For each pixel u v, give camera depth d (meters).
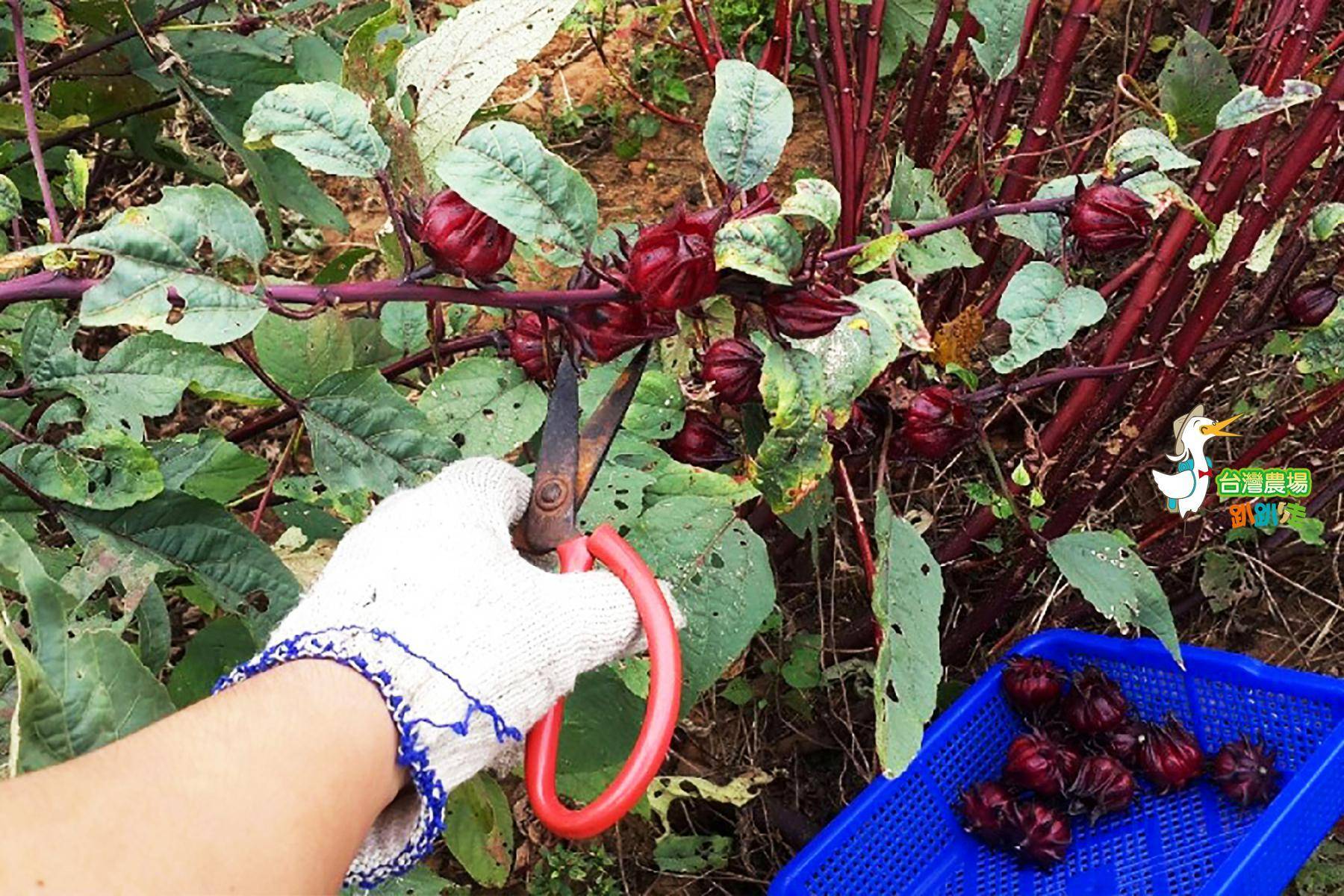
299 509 0.77
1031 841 0.87
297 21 1.21
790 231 0.49
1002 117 0.88
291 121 0.50
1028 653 0.94
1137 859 0.87
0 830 0.33
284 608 0.64
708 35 1.22
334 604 0.46
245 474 0.69
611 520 0.68
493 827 0.79
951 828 0.90
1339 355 0.78
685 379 0.71
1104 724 0.90
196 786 0.37
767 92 0.51
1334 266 1.03
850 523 0.98
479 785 0.76
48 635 0.46
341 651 0.43
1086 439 0.87
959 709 0.90
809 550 0.99
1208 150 0.89
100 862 0.34
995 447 1.04
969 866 0.90
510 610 0.46
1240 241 0.77
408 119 0.58
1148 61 1.18
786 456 0.58
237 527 0.63
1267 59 0.82
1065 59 0.82
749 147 0.51
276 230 0.93
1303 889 0.90
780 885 0.81
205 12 0.93
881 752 0.62
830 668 0.95
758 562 0.68
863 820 0.85
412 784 0.44
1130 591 0.77
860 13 1.02
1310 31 0.76
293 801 0.38
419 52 0.58
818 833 0.92
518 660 0.46
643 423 0.71
